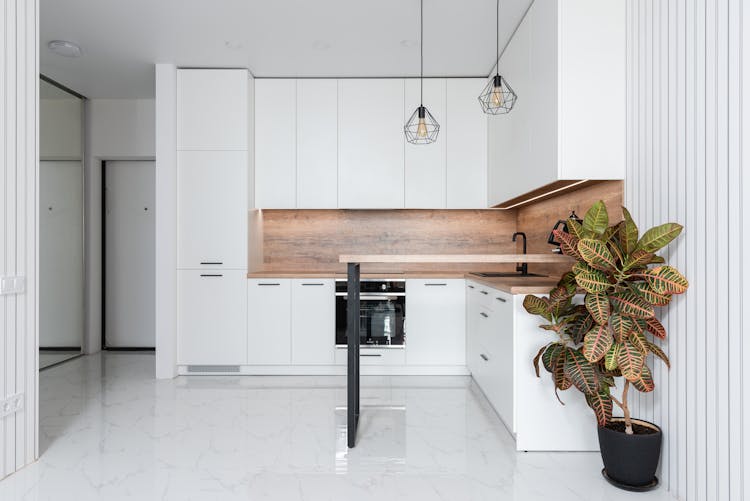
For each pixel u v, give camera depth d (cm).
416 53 396
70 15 331
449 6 319
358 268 288
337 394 371
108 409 335
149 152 509
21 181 245
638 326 215
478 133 452
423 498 217
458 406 344
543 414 265
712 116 192
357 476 237
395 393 375
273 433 292
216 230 424
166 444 275
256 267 458
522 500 215
